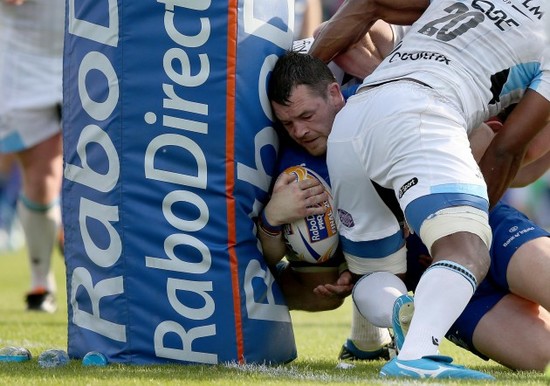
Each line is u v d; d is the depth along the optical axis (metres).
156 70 14.40
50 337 19.62
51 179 26.19
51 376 13.20
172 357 14.38
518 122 15.08
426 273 13.22
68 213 15.12
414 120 13.79
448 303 12.98
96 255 14.69
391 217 14.38
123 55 14.45
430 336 12.89
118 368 14.04
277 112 14.75
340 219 14.62
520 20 15.21
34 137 26.12
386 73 14.83
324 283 15.62
